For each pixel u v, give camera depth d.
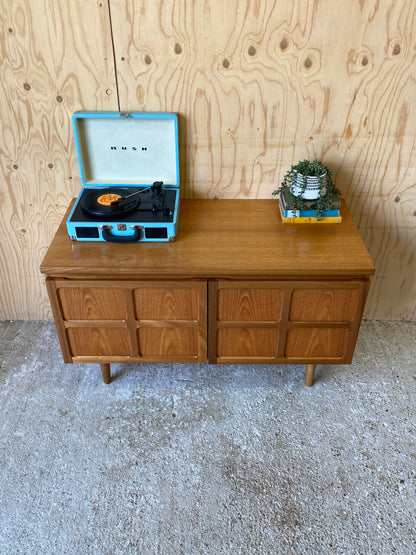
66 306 1.55
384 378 1.87
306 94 1.58
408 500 1.47
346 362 1.70
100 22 1.45
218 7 1.42
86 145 1.68
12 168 1.74
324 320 1.58
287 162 1.72
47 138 1.67
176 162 1.68
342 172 1.74
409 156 1.69
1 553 1.35
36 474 1.54
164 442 1.64
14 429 1.67
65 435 1.66
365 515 1.44
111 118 1.61
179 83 1.56
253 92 1.58
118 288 1.50
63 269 1.45
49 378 1.87
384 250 1.93
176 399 1.79
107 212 1.53
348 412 1.74
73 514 1.44
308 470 1.56
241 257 1.49
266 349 1.67
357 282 1.48
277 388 1.83
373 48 1.48
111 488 1.50
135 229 1.53
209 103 1.60
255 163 1.72
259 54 1.50
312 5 1.41
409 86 1.55
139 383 1.85
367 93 1.57
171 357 1.69
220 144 1.68
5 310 2.12
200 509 1.45
